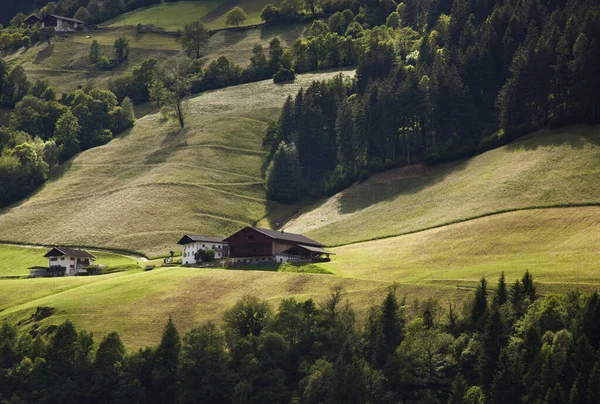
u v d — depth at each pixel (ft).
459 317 448.65
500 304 448.24
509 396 385.09
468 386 401.29
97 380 454.40
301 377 439.22
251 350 458.50
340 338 448.24
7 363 480.64
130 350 488.85
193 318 520.01
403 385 417.49
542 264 514.68
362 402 406.00
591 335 394.32
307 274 549.54
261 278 558.15
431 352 420.77
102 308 540.11
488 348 408.87
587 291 445.78
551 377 378.94
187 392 442.09
